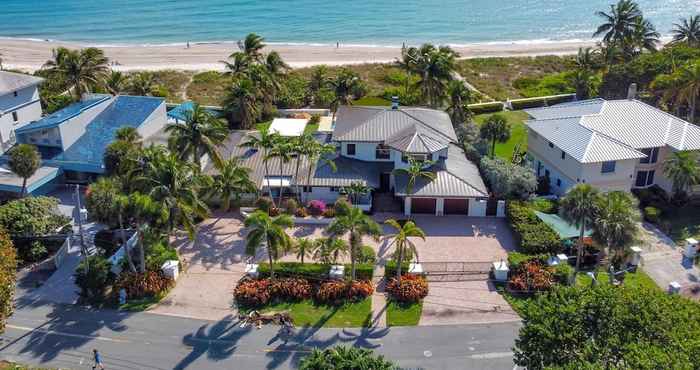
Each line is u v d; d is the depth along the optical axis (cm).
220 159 6525
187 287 5381
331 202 6888
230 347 4625
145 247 5691
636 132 6906
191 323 4903
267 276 5444
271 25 18862
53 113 8088
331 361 3597
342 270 5406
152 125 7712
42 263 5653
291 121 8912
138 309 5084
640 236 5047
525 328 3719
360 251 5388
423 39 17475
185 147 6322
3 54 14788
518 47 15788
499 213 6550
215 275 5562
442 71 8700
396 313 5009
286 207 6625
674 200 6838
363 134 7094
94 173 7194
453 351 4578
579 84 10412
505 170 6619
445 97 8825
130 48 15525
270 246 5056
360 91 10325
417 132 6900
